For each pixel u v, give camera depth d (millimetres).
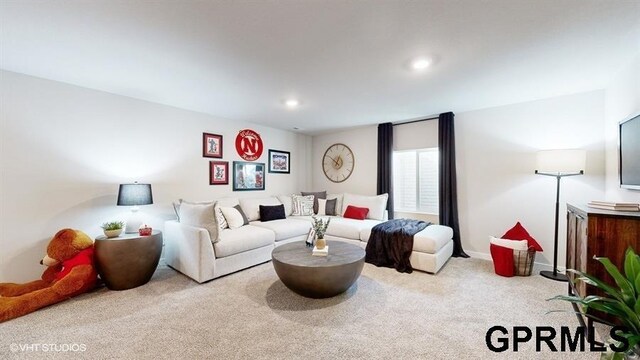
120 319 2088
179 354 1681
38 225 2676
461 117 3943
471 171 3854
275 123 4816
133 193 2951
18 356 1662
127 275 2619
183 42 1988
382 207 4480
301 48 2078
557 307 2287
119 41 1976
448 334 1896
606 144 2898
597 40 1950
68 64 2373
